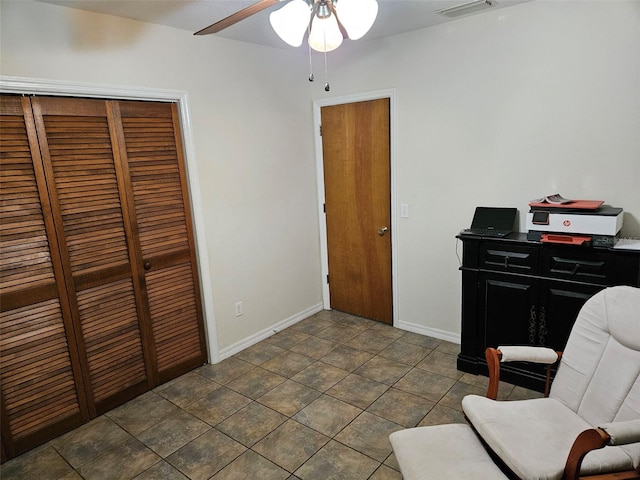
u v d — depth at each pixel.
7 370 2.17
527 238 2.46
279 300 3.62
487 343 2.73
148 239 2.68
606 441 1.30
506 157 2.77
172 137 2.73
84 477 2.06
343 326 3.69
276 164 3.44
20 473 2.11
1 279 2.11
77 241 2.36
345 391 2.69
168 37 2.61
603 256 2.22
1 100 2.04
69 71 2.22
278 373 2.95
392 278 3.56
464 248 2.70
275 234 3.51
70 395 2.41
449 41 2.85
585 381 1.81
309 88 3.66
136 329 2.68
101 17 2.31
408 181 3.26
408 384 2.73
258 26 2.68
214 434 2.33
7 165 2.08
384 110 3.29
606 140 2.41
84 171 2.35
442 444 1.64
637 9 2.21
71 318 2.37
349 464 2.07
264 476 2.01
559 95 2.51
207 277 3.01
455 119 2.94
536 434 1.63
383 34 3.07
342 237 3.80
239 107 3.09
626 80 2.30
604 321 1.79
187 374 2.98
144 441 2.30
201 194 2.91
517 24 2.57
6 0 1.98
